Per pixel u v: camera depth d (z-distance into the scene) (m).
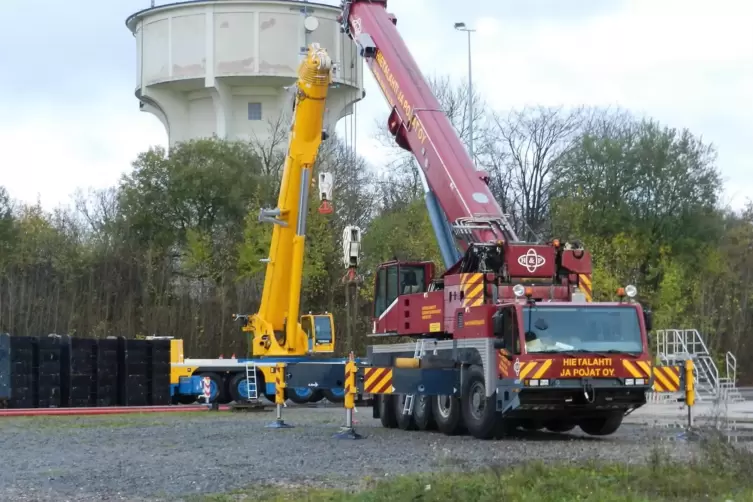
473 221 19.81
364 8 24.69
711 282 50.94
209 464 14.53
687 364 19.16
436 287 21.30
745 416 23.30
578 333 18.11
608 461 13.72
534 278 19.14
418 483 10.94
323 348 35.06
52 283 51.41
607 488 10.86
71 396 31.59
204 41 55.25
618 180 49.44
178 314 50.25
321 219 49.06
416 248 45.72
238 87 57.91
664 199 49.72
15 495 11.56
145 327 49.72
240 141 58.47
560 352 17.88
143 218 56.91
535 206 54.06
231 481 12.64
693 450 15.33
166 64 56.41
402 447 17.20
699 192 50.50
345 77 54.00
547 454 15.77
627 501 10.01
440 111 22.06
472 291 19.03
